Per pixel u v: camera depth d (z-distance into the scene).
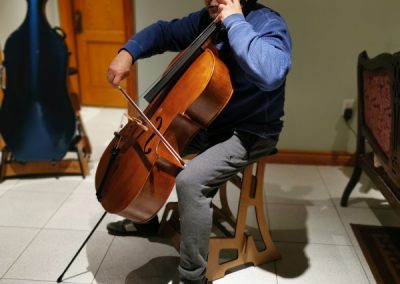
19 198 2.21
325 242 1.89
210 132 1.54
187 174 1.36
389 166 1.65
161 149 1.38
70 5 3.48
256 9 1.44
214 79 1.31
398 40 2.46
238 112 1.48
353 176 2.15
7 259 1.74
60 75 2.28
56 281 1.62
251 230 1.98
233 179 1.69
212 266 1.62
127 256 1.78
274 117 1.51
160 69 2.62
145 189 1.37
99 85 3.78
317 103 2.62
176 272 1.69
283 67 1.23
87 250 1.81
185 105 1.35
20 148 2.37
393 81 1.52
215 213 1.92
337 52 2.50
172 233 1.79
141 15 2.50
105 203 1.49
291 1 2.40
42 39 2.22
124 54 1.63
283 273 1.70
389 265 1.74
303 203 2.23
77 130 2.59
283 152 2.71
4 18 2.61
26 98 2.30
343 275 1.69
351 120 2.63
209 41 1.45
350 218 2.09
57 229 1.95
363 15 2.41
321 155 2.70
